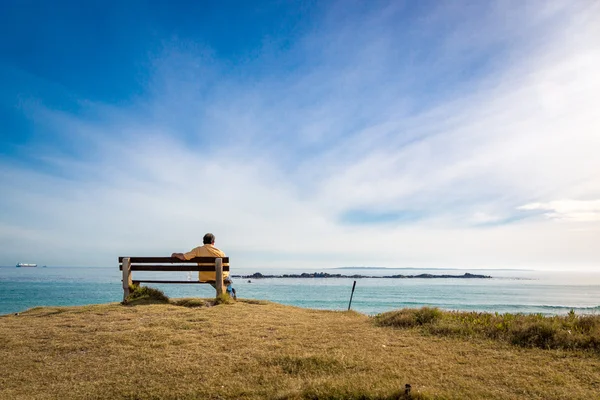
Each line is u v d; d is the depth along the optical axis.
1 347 7.55
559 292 85.81
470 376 5.57
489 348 7.22
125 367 6.29
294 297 63.38
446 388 5.04
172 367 6.21
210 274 12.94
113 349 7.30
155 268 12.96
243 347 7.36
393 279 182.12
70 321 9.78
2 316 11.05
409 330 8.95
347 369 5.96
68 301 48.84
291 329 9.01
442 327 8.71
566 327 8.07
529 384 5.21
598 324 8.03
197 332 8.59
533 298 66.88
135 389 5.35
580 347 7.02
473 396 4.71
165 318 9.93
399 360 6.35
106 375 5.97
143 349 7.25
